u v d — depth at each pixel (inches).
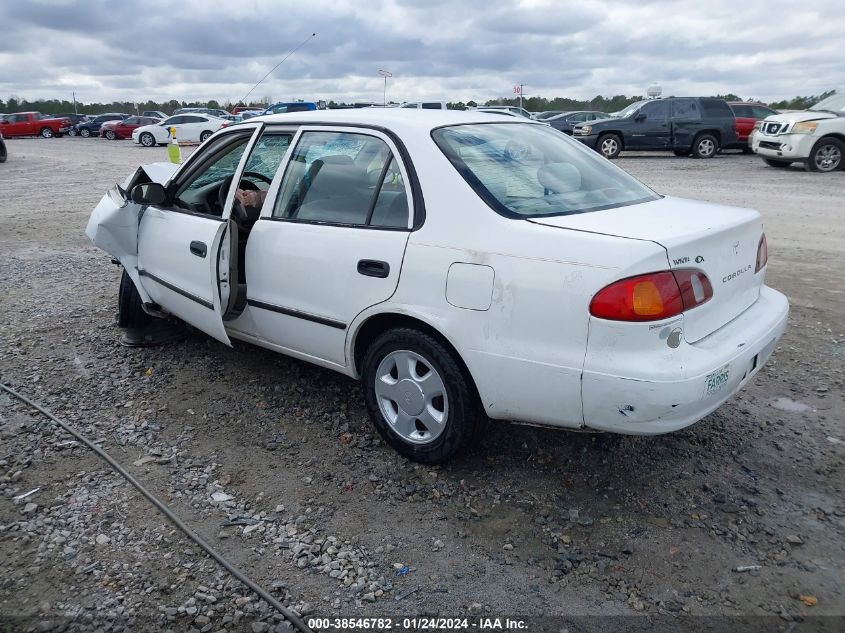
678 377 107.4
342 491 132.6
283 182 156.5
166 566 111.9
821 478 134.7
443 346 129.3
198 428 156.8
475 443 141.3
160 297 187.9
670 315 108.7
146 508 127.1
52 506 127.3
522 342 116.8
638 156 863.1
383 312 133.9
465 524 122.3
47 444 149.3
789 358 193.2
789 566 110.9
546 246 115.2
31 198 535.5
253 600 104.8
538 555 114.1
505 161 137.7
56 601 104.1
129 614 101.8
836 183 550.9
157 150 1122.7
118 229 189.2
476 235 122.3
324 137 151.3
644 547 115.6
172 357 195.5
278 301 154.6
